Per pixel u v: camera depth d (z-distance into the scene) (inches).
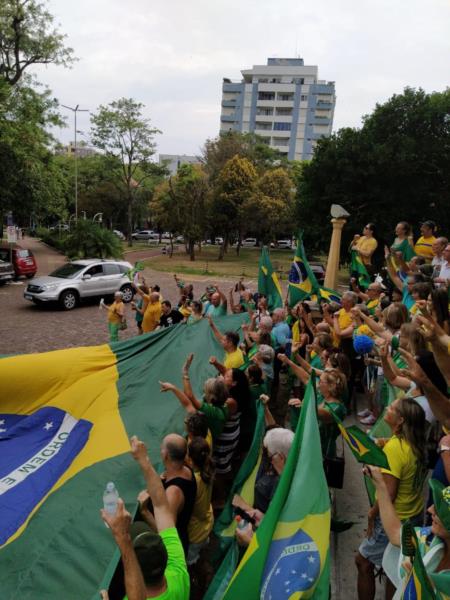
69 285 756.0
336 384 209.0
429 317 173.0
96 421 224.8
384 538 151.4
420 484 149.6
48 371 238.4
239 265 1770.4
